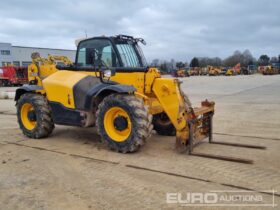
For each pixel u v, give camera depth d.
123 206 3.47
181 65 75.25
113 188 3.96
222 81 30.94
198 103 12.20
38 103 6.47
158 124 6.62
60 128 7.68
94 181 4.20
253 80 31.78
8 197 3.77
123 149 5.31
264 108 10.54
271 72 52.09
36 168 4.78
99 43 6.07
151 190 3.87
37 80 7.23
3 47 56.56
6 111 11.28
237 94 16.09
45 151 5.69
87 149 5.75
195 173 4.38
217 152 5.39
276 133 6.79
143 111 5.17
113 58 5.93
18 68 30.67
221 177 4.22
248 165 4.69
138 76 5.66
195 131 5.51
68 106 6.02
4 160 5.21
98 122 5.54
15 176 4.45
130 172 4.49
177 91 5.24
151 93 5.64
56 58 7.58
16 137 6.86
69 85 5.96
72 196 3.76
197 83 27.77
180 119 5.19
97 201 3.61
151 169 4.58
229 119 8.56
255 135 6.64
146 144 5.95
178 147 5.30
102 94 5.71
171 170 4.52
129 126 5.31
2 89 25.42
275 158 5.02
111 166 4.77
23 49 59.03
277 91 17.42
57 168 4.76
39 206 3.52
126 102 5.18
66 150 5.72
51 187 4.04
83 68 6.31
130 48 6.25
